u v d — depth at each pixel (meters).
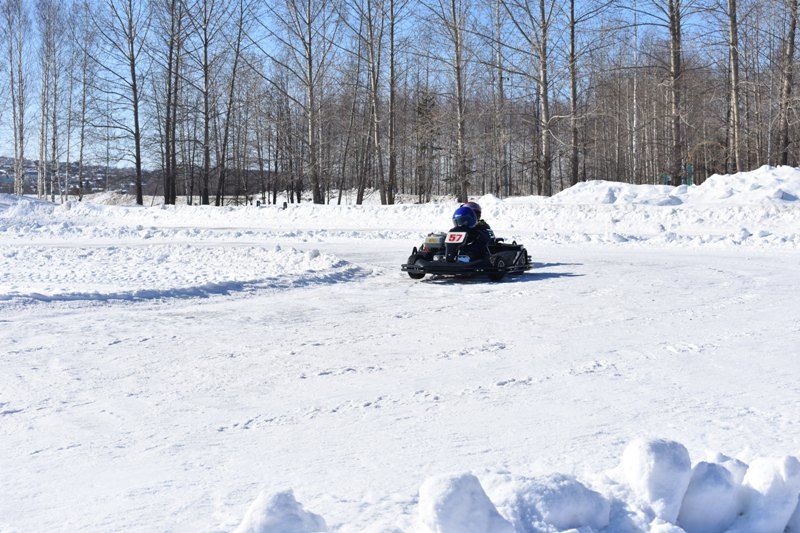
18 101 49.28
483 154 38.72
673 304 9.69
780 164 29.95
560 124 31.38
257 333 8.09
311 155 34.56
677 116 29.08
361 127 40.00
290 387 5.72
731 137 31.62
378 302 10.60
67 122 49.00
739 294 10.48
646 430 4.35
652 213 23.84
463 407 5.01
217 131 43.03
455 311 9.66
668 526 2.59
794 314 8.70
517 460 3.84
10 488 3.67
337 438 4.39
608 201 27.33
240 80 43.16
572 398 5.17
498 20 34.84
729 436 4.20
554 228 24.55
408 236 23.11
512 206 26.75
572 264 15.29
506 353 6.86
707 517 2.78
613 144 49.25
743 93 33.22
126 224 32.16
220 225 30.20
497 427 4.50
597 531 2.61
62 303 9.86
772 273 13.02
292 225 29.30
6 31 48.06
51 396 5.52
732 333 7.57
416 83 46.78
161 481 3.70
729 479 2.81
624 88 49.12
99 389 5.72
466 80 37.75
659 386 5.47
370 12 33.44
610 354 6.68
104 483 3.71
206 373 6.23
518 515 2.58
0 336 7.78
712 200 25.52
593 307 9.64
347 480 3.62
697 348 6.85
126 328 8.35
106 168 50.81
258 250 16.48
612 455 3.87
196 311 9.69
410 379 5.91
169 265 14.97
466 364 6.42
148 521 3.15
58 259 16.14
